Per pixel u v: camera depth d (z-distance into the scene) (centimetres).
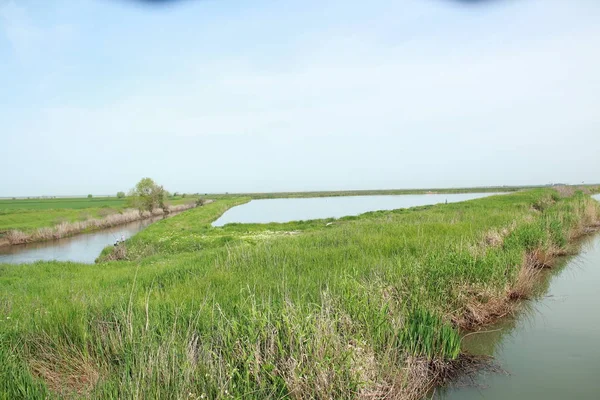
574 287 972
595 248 1484
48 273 1426
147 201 5500
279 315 532
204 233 2622
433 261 789
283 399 429
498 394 500
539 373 551
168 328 527
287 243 1311
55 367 523
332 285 690
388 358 505
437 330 588
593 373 548
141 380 425
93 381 480
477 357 594
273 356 472
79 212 4859
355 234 1377
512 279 872
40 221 4009
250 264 999
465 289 749
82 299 730
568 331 700
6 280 1276
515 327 720
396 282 709
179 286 822
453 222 1680
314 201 9950
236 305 580
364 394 447
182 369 434
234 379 452
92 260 2242
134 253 1892
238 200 9862
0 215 4119
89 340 561
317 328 487
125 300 686
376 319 559
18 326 612
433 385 527
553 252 1310
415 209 3722
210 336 508
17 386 432
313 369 448
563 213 1828
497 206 2756
